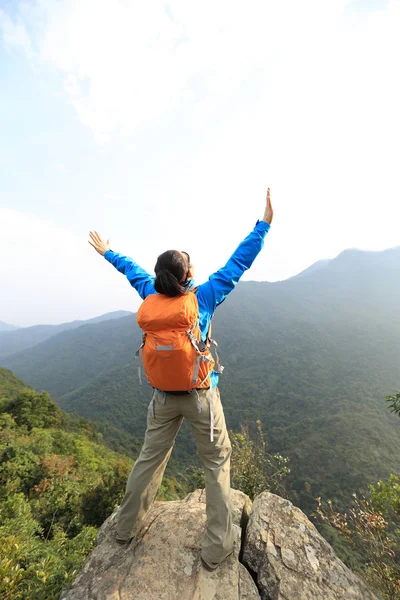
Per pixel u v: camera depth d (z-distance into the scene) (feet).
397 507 9.78
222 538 5.82
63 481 40.50
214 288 6.25
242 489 18.63
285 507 7.98
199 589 5.52
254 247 6.77
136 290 7.32
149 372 5.59
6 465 46.78
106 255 8.63
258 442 20.83
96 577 5.86
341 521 10.30
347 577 6.35
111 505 35.53
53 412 113.39
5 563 8.26
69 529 30.01
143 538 6.72
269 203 6.99
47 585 8.02
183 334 5.28
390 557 8.75
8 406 108.88
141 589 5.51
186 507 7.79
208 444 6.06
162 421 6.23
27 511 20.53
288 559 6.45
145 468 6.31
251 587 5.74
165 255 5.86
